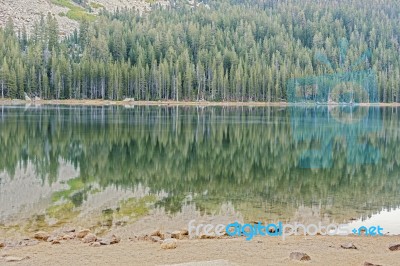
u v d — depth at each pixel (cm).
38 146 3897
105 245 1270
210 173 2792
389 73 17038
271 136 4994
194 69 15900
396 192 2267
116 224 1650
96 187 2336
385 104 15662
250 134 5141
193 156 3512
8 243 1376
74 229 1569
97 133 4938
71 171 2803
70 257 1148
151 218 1734
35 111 9031
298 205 1970
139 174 2734
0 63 13925
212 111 10400
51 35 16725
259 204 1988
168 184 2442
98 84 14738
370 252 1198
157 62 16462
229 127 5941
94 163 3117
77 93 14412
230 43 18200
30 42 17225
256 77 15188
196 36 18175
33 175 2647
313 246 1257
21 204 1942
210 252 1188
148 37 18025
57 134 4788
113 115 8112
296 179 2620
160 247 1234
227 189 2319
